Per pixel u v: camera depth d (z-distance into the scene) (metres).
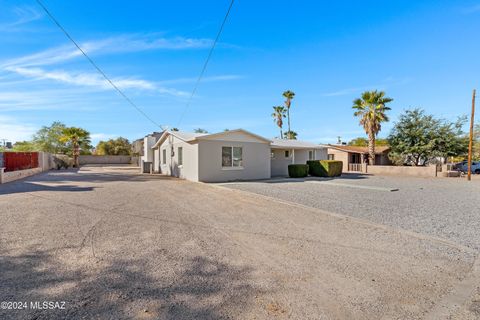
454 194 10.77
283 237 4.82
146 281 3.06
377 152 29.89
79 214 6.49
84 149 47.03
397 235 4.97
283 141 23.66
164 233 5.00
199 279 3.13
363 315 2.44
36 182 14.24
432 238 4.75
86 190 11.03
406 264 3.63
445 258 3.86
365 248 4.25
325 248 4.25
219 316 2.39
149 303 2.59
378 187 12.84
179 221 5.94
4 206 7.43
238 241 4.58
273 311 2.48
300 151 23.91
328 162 19.62
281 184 13.99
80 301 2.61
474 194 10.78
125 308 2.49
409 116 25.80
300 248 4.25
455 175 20.67
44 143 39.97
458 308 2.59
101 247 4.19
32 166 21.36
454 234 5.09
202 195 9.87
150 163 23.06
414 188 12.85
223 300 2.67
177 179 16.67
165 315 2.39
